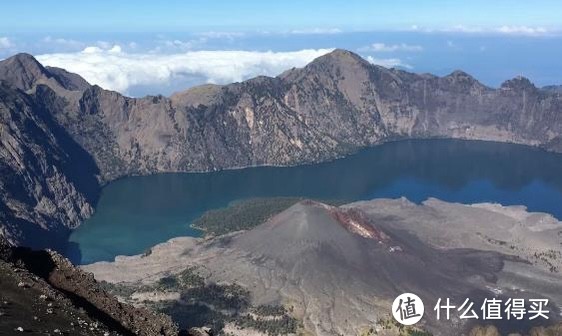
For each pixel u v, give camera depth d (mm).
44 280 74625
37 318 60344
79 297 79250
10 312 59438
